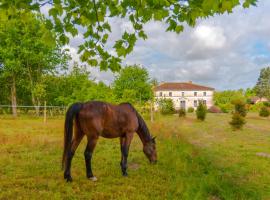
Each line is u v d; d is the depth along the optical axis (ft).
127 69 116.26
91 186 19.53
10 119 94.07
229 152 33.88
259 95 330.75
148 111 118.32
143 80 116.98
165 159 27.86
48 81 134.31
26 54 117.50
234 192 18.67
